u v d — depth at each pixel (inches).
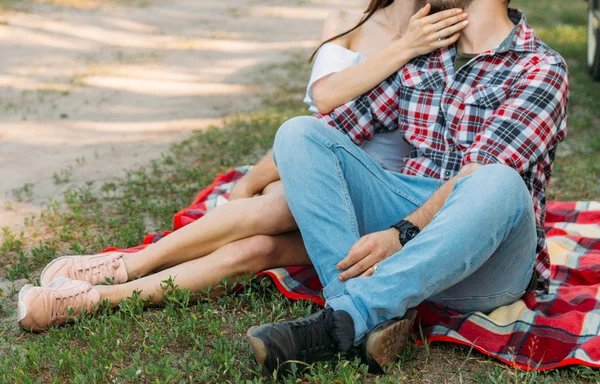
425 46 105.1
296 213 95.7
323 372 85.0
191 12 574.9
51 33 436.5
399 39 111.6
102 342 92.0
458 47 105.9
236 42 457.4
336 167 97.0
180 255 107.1
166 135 239.9
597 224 144.0
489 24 102.3
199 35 479.2
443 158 105.1
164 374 84.6
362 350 86.6
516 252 94.4
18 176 190.7
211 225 105.3
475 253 87.4
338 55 117.6
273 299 104.5
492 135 95.7
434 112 106.1
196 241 106.0
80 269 105.0
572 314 97.5
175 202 159.8
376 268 88.2
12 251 132.3
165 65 378.6
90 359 85.5
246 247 105.4
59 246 134.0
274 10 606.5
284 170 96.3
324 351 86.5
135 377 83.7
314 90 115.0
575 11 541.3
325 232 94.2
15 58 371.6
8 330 98.6
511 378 87.7
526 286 101.0
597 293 108.0
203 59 399.5
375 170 101.7
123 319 98.7
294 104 287.6
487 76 102.3
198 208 140.5
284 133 97.0
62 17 482.6
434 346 95.7
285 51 426.6
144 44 438.3
